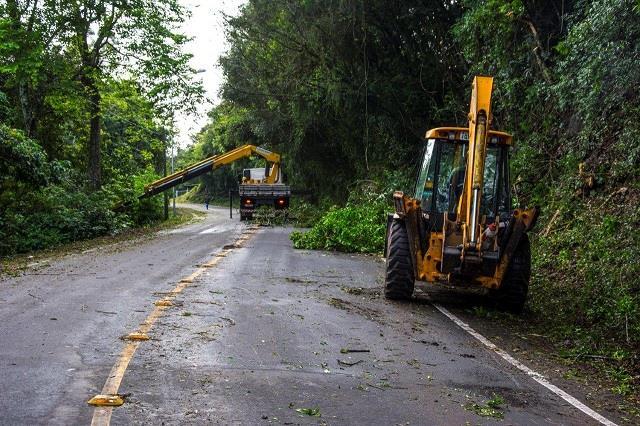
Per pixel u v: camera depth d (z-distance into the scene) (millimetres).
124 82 26453
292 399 4680
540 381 5734
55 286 9562
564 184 13859
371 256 15914
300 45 25781
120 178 32656
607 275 9797
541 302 9883
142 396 4559
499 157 9492
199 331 6648
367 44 23500
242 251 15914
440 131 9414
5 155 19047
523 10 14586
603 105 11578
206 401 4523
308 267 12891
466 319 8406
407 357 6156
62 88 24094
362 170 29828
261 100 32219
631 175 12008
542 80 15062
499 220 9023
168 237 21766
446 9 20859
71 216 22078
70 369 5148
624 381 6008
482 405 4883
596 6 9430
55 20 23203
